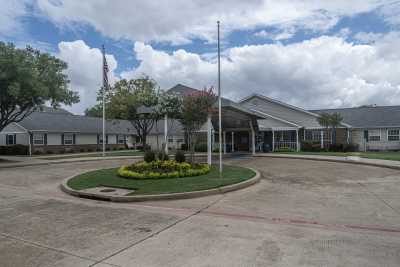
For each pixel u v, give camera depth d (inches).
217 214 270.8
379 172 518.3
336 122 1082.1
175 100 760.3
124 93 1282.0
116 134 1658.5
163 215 269.6
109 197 344.2
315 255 174.4
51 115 1477.6
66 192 403.2
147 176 450.0
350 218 252.7
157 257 175.5
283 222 243.3
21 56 788.6
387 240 199.0
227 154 1016.2
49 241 205.9
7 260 175.3
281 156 861.8
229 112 855.7
